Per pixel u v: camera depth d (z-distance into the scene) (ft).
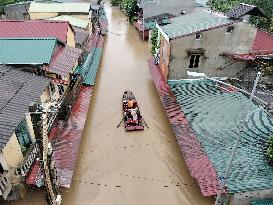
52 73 79.66
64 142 75.87
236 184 59.67
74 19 143.43
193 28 93.20
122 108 102.06
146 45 161.48
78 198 68.44
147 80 122.42
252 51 96.17
